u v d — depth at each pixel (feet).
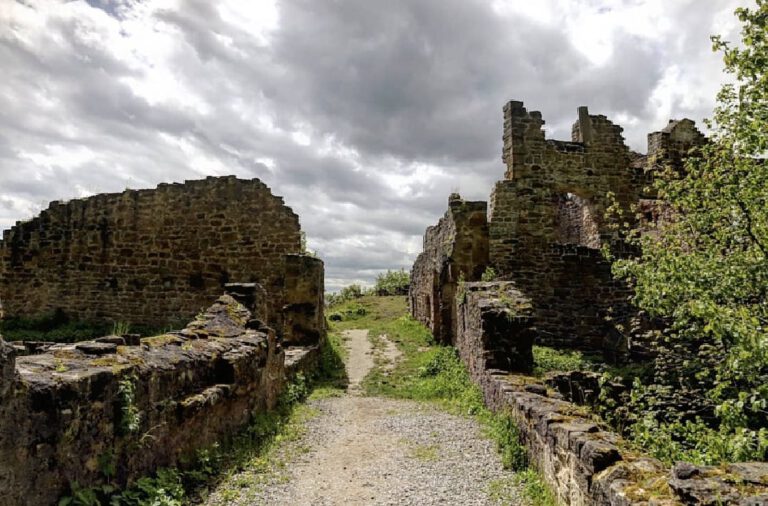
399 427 25.75
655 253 25.03
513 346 30.17
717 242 24.59
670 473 11.19
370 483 17.95
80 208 57.77
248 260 55.42
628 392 31.04
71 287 56.95
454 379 37.09
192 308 55.31
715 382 21.17
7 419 10.47
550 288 51.75
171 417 16.81
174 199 56.59
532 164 53.52
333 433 24.91
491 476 18.07
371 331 67.56
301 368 37.22
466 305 38.63
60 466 11.89
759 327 18.56
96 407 13.21
